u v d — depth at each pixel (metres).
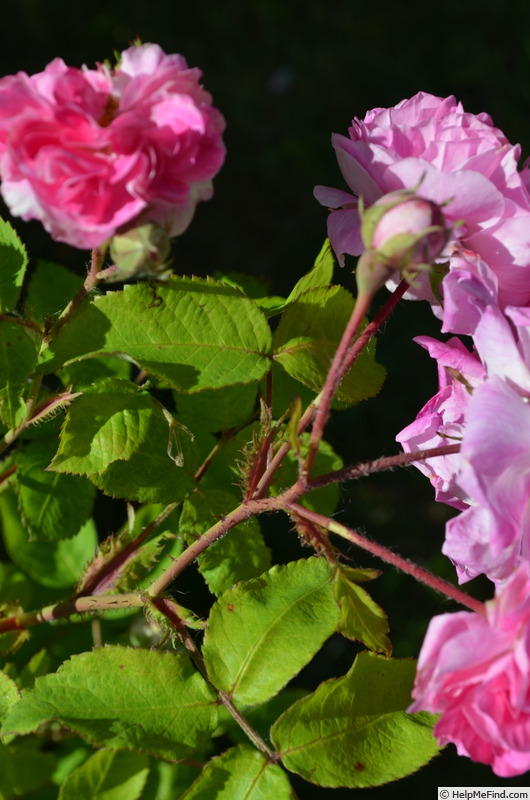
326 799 1.05
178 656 0.79
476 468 0.75
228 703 0.79
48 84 0.75
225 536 0.84
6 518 0.90
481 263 0.78
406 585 1.26
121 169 0.74
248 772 0.78
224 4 1.85
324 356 0.82
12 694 0.80
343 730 0.79
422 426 0.80
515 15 1.83
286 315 0.82
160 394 0.92
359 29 1.85
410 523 1.34
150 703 0.79
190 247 1.57
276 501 0.78
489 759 0.75
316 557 0.80
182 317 0.80
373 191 0.79
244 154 1.67
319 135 1.70
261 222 1.62
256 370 0.80
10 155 0.74
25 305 0.81
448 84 1.77
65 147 0.75
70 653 0.91
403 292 0.80
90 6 1.78
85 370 0.83
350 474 0.78
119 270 0.77
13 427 0.79
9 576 0.91
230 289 0.80
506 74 1.77
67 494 0.85
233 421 0.86
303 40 1.83
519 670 0.74
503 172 0.78
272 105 1.74
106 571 0.85
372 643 0.80
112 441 0.82
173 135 0.75
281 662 0.79
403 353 1.44
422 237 0.75
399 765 0.78
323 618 0.80
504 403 0.75
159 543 0.87
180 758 0.78
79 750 0.91
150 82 0.75
